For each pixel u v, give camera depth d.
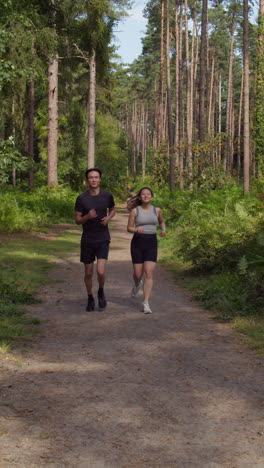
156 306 7.93
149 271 7.48
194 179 27.95
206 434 3.38
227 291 8.34
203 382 4.46
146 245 7.64
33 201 24.28
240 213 10.84
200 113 28.86
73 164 39.69
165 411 3.77
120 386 4.32
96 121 51.16
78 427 3.45
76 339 5.94
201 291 8.92
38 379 4.45
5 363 4.86
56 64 28.25
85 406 3.84
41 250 14.06
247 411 3.80
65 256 13.28
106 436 3.32
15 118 28.20
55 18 22.80
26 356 5.15
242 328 6.41
